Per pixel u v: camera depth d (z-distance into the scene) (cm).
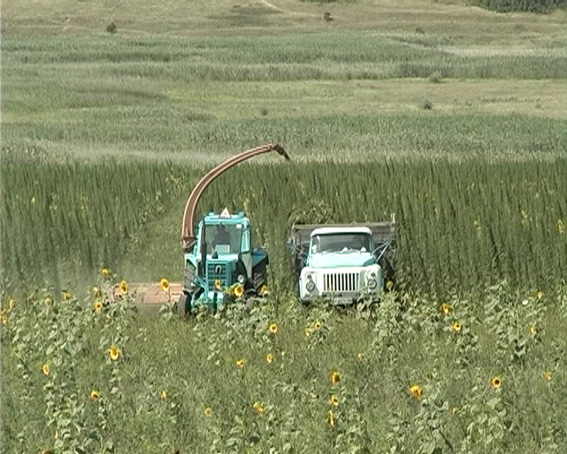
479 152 6412
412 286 2862
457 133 7438
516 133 7375
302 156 6334
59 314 2141
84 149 6919
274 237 3172
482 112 9712
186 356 1988
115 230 3528
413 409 1603
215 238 2555
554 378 1712
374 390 1725
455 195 3653
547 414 1538
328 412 1436
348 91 11862
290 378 1778
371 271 2606
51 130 8100
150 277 3188
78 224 3472
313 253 2719
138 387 1794
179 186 4219
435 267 2875
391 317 2128
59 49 16888
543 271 2892
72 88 11806
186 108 10238
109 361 1844
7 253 3152
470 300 2686
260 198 3806
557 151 6588
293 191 3900
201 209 3850
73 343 1995
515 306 2381
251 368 1866
